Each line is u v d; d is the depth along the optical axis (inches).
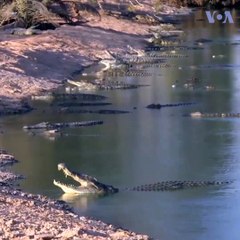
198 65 4291.3
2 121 2800.2
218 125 2728.8
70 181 1994.3
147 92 3435.0
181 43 5364.2
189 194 1883.6
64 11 5738.2
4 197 1659.7
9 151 2337.6
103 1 6688.0
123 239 1378.0
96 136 2551.7
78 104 3117.6
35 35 4643.2
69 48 4360.2
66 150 2348.7
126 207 1785.2
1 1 5236.2
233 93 3405.5
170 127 2694.4
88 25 5497.1
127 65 4247.0
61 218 1536.7
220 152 2322.8
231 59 4534.9
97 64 4261.8
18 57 3750.0
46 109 3026.6
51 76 3661.4
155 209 1770.4
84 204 1809.8
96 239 1320.1
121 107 3083.2
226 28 6446.9
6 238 1270.9
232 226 1654.8
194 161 2213.3
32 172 2091.5
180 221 1685.5
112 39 4987.7
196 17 7303.2
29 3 5113.2
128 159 2241.6
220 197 1859.0
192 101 3206.2
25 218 1448.1
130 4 6845.5
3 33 4712.1
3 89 3230.8
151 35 5620.1
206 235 1601.9
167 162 2209.6
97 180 1989.4
